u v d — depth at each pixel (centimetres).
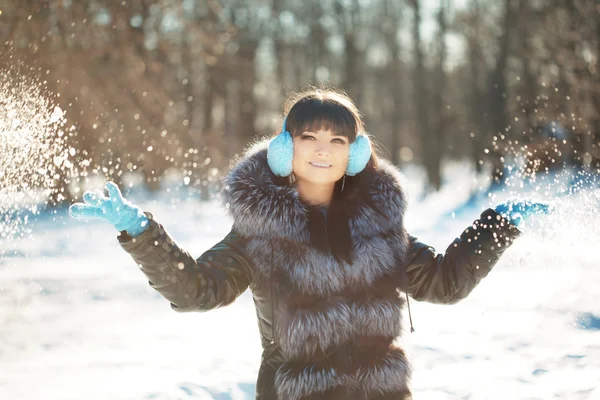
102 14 1468
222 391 409
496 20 2723
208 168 1430
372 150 232
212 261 214
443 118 3056
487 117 2484
